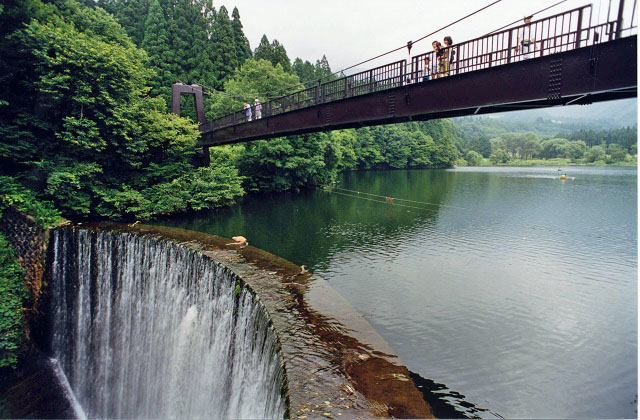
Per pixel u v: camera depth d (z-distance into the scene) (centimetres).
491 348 981
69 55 2033
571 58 926
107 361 1644
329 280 1474
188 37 5400
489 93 1115
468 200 3450
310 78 7362
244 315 1155
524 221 2519
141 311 1625
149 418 1434
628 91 859
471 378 850
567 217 2642
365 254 1808
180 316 1464
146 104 2530
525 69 1023
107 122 2194
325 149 4484
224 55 5475
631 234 2161
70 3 2653
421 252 1838
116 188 2408
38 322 1703
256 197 3584
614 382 837
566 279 1477
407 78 1367
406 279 1482
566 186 4503
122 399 1541
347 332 910
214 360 1248
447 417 732
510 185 4728
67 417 1540
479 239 2073
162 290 1584
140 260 1706
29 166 2088
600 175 6269
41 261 1738
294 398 668
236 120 2734
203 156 3136
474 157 12612
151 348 1514
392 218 2633
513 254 1802
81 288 1816
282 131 2144
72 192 2123
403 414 626
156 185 2556
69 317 1788
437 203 3281
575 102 980
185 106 4831
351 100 1622
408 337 1038
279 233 2188
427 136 10188
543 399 781
